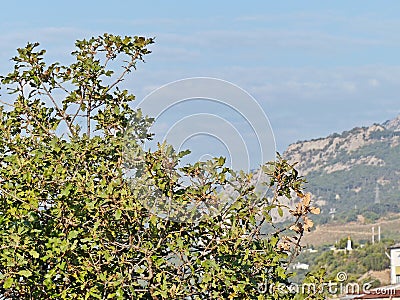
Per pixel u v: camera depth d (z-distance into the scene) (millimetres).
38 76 9367
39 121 9336
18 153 8680
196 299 7777
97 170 8281
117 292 7562
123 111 9039
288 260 8320
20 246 7594
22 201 7980
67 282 7914
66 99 9391
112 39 9367
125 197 7688
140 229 7938
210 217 7840
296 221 8141
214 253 7980
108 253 7719
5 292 8062
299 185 8141
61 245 7695
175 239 7938
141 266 8047
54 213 7988
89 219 8086
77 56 9430
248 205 7973
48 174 8211
